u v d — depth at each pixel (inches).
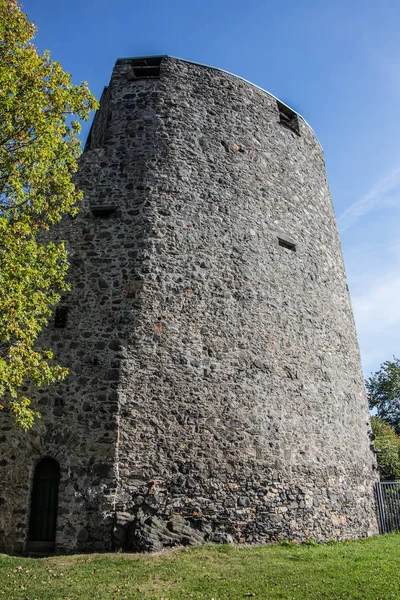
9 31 381.1
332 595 278.8
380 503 594.2
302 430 506.6
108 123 528.1
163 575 316.8
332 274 645.3
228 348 476.1
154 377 435.2
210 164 532.7
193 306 471.2
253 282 516.7
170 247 480.4
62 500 395.9
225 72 586.6
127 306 451.5
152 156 510.0
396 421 1497.3
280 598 273.4
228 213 523.8
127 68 552.4
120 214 486.6
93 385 425.4
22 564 339.3
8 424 418.3
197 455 428.8
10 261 353.1
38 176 378.0
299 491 478.9
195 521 412.2
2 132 367.2
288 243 576.1
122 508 393.7
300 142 654.5
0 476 405.1
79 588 286.2
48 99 392.5
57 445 410.6
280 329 525.0
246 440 456.8
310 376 540.7
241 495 437.4
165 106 535.2
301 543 453.1
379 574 325.7
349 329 656.4
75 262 471.5
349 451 565.3
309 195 639.8
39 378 362.9
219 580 306.8
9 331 354.0
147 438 416.8
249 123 584.4
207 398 449.1
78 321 448.8
